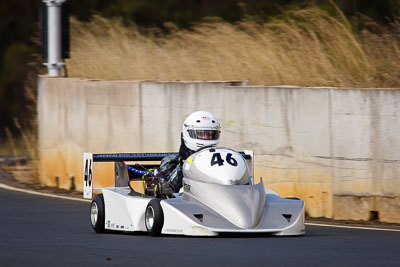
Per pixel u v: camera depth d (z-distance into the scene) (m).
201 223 33.62
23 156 90.69
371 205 43.25
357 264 27.94
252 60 62.50
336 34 62.12
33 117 81.75
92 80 58.47
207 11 118.25
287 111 46.72
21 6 143.38
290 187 46.50
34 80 79.81
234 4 113.56
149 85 54.78
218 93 50.91
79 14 119.25
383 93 42.72
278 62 61.16
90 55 71.12
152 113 54.62
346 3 84.12
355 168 43.72
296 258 29.06
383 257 29.58
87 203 52.66
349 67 58.91
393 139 42.47
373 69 57.75
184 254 30.05
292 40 63.12
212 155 36.41
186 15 117.88
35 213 47.50
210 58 64.88
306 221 43.66
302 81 58.53
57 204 52.06
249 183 36.62
